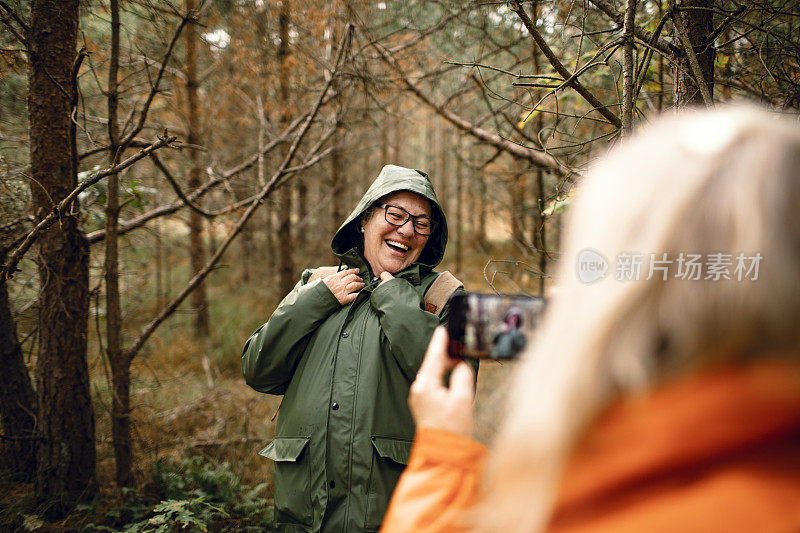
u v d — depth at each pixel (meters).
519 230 4.54
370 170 11.59
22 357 3.34
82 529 2.66
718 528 0.38
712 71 1.88
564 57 3.18
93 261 3.83
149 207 4.54
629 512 0.40
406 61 4.86
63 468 2.85
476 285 10.59
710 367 0.39
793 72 2.12
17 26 3.09
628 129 1.62
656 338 0.40
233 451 3.88
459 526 0.54
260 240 12.96
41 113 2.64
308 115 3.94
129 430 3.09
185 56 5.85
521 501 0.44
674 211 0.40
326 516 1.76
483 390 4.80
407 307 1.87
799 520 0.37
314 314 1.98
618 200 0.44
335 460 1.79
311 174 7.77
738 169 0.41
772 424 0.38
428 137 13.70
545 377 0.44
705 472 0.39
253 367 2.04
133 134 2.72
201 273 3.20
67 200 2.25
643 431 0.40
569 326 0.43
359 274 2.15
